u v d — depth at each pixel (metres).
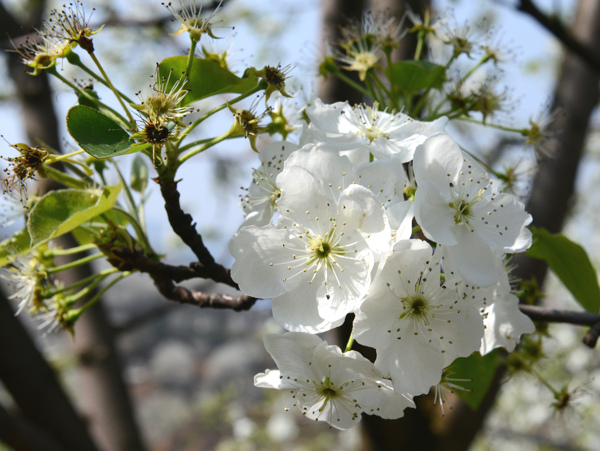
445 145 0.25
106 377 0.49
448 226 0.24
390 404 0.24
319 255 0.24
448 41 0.30
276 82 0.25
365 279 0.24
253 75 0.25
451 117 0.29
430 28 0.30
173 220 0.25
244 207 0.27
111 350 0.50
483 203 0.25
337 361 0.24
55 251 0.28
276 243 0.25
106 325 0.50
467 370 0.28
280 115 0.28
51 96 0.49
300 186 0.24
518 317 0.26
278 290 0.24
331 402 0.24
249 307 0.27
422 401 0.37
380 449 0.37
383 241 0.24
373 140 0.26
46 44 0.25
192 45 0.25
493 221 0.25
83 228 0.28
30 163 0.25
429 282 0.24
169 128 0.25
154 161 0.24
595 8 0.43
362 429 0.38
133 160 0.29
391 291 0.24
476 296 0.25
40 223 0.26
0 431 0.42
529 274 0.35
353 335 0.23
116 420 0.49
